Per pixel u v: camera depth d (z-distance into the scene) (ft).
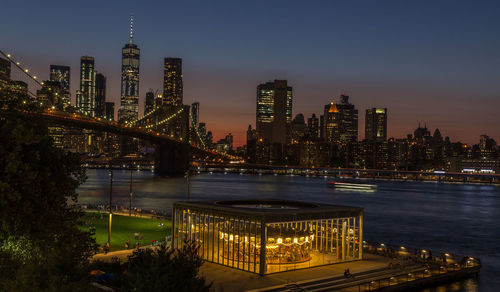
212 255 180.55
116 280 123.95
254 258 165.37
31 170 116.47
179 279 85.66
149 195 634.02
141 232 270.87
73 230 123.03
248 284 152.35
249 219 168.76
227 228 176.76
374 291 157.38
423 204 622.13
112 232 268.21
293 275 163.94
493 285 192.54
